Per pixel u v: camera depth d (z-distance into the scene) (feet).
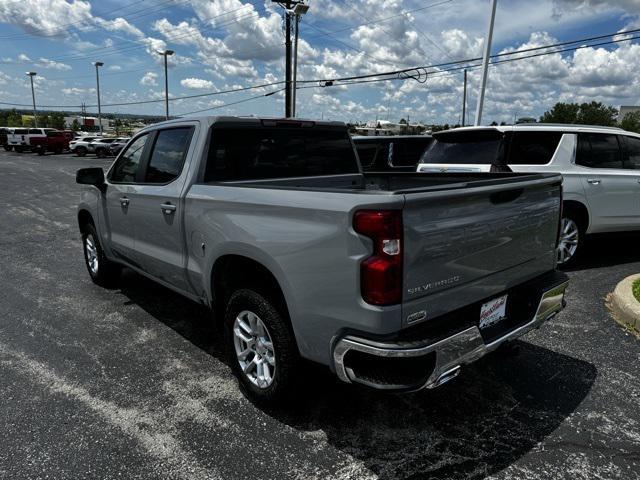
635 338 13.82
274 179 12.77
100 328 14.66
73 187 56.54
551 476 8.25
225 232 10.19
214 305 11.43
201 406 10.41
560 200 11.04
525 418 9.94
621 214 21.29
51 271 21.11
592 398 10.68
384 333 7.59
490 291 9.27
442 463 8.58
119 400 10.63
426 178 14.20
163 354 12.92
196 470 8.41
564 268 20.95
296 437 9.32
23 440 9.20
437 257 8.02
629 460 8.66
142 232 13.82
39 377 11.64
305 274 8.46
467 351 8.30
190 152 11.89
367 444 9.11
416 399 10.63
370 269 7.47
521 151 20.21
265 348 9.99
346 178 14.57
